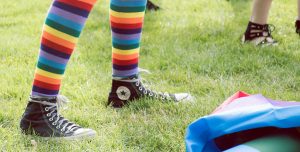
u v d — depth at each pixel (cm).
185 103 261
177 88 289
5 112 248
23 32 418
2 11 495
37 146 214
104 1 535
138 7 243
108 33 411
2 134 226
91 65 330
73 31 209
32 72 312
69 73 311
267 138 172
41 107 220
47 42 210
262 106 171
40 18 467
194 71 320
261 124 165
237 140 182
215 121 171
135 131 230
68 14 206
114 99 261
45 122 221
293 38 393
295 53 354
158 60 338
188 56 343
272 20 440
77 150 211
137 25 247
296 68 321
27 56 349
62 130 221
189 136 173
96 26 434
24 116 224
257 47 363
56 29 208
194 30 412
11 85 287
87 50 363
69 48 212
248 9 480
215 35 399
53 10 207
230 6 493
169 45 371
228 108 187
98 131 231
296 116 164
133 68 258
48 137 221
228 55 343
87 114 248
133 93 260
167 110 254
